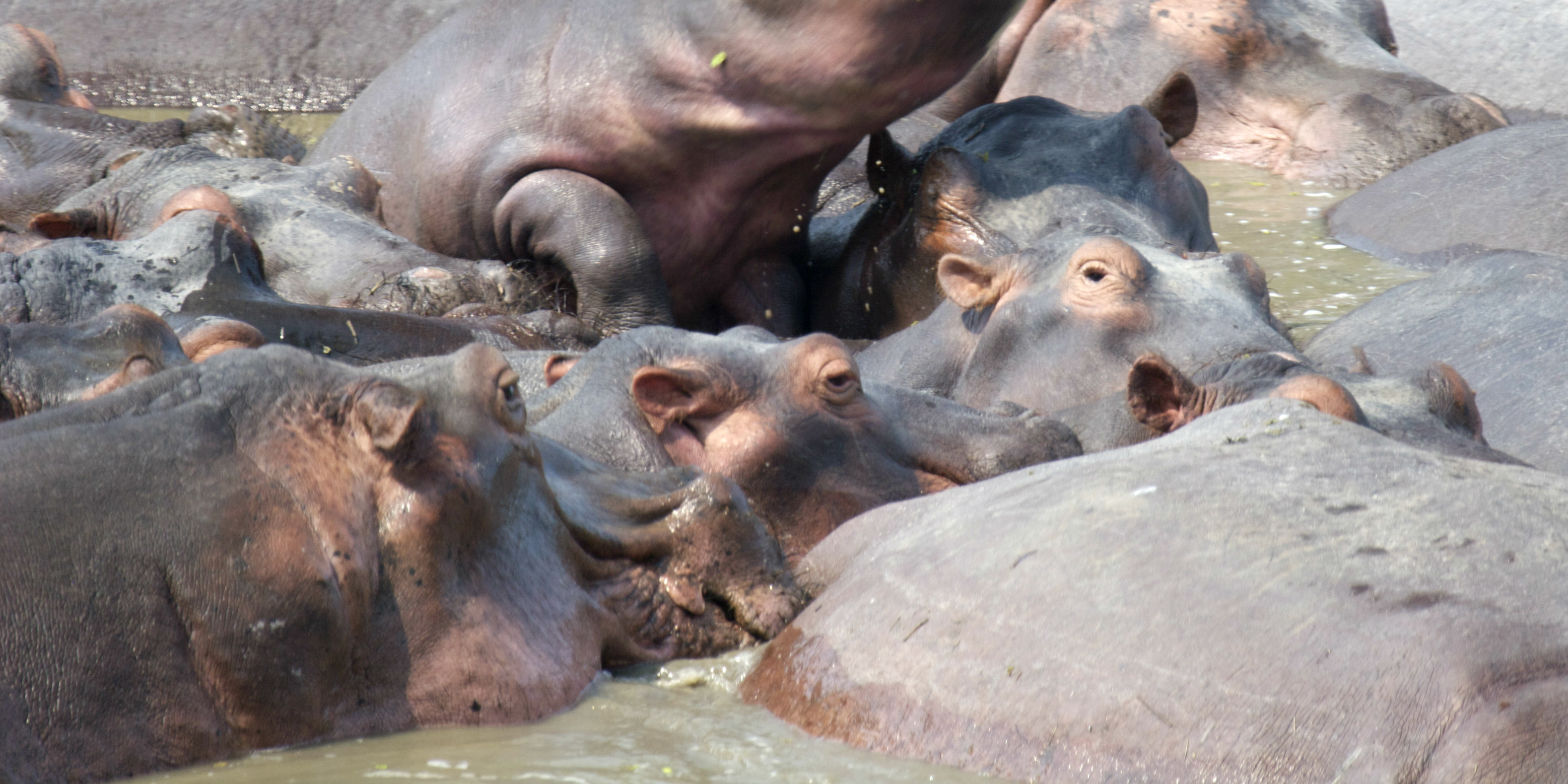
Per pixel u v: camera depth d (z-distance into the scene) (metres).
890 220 32.34
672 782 12.16
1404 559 11.98
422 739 12.75
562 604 14.27
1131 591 12.55
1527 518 12.23
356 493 13.02
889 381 25.19
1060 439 20.22
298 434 12.98
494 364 14.23
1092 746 11.79
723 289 34.06
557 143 32.19
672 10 30.94
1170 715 11.59
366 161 35.25
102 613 11.67
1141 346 21.50
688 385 19.28
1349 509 12.77
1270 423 14.70
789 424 19.36
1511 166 38.12
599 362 20.11
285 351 13.52
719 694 14.50
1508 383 24.23
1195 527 12.95
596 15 32.22
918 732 12.77
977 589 13.47
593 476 16.09
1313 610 11.72
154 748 11.68
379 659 12.91
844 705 13.37
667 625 15.37
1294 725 11.09
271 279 31.34
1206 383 19.84
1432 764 10.45
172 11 63.56
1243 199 44.84
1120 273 22.03
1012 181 30.09
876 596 14.26
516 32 33.62
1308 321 31.84
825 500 19.28
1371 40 51.25
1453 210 37.75
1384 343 27.38
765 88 30.19
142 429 12.62
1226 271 22.86
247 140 40.56
